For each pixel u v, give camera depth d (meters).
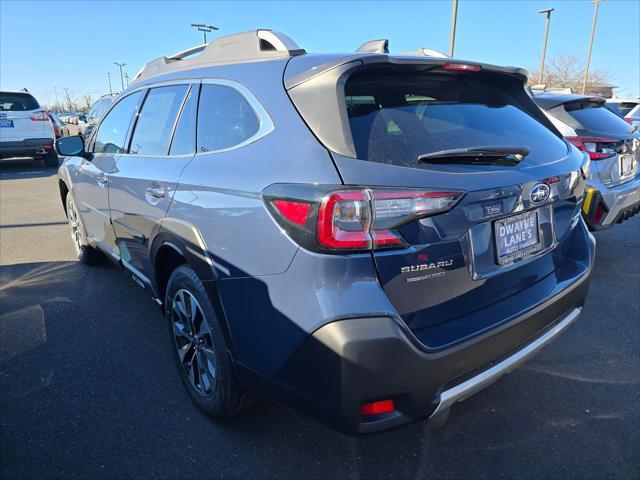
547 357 3.11
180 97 2.76
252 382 2.04
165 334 3.40
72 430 2.39
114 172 3.32
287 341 1.81
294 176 1.82
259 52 2.34
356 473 2.13
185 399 2.66
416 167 1.79
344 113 1.83
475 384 1.91
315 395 1.77
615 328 3.50
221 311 2.12
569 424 2.45
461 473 2.12
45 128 13.20
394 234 1.72
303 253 1.74
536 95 5.39
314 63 2.02
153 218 2.69
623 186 4.72
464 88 2.38
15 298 4.03
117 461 2.19
